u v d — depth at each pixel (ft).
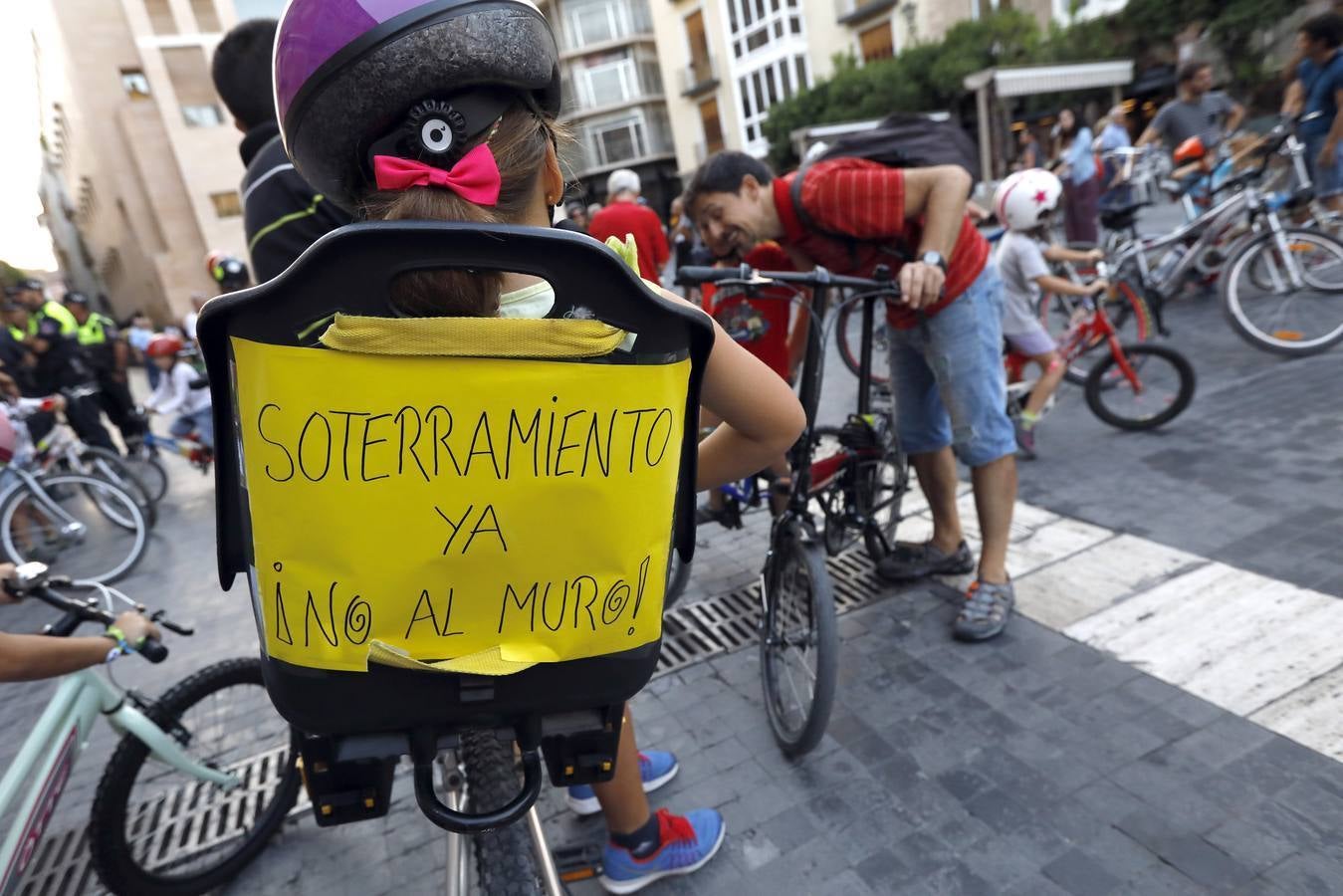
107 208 107.45
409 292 2.65
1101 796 6.50
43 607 14.58
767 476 9.01
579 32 121.19
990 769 6.97
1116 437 13.67
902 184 7.84
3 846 5.17
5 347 20.17
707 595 10.70
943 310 8.46
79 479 15.46
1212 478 11.44
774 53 92.43
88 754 8.99
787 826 6.69
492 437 2.55
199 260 91.35
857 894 5.99
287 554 2.63
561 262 2.43
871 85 75.97
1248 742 6.80
